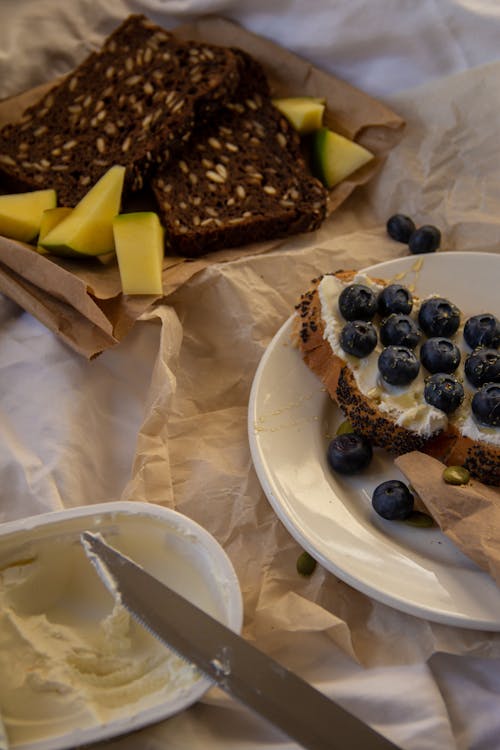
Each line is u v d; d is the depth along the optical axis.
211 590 0.38
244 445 0.45
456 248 0.52
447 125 0.53
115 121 0.52
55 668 0.36
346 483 0.43
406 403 0.43
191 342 0.49
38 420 0.44
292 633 0.39
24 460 0.43
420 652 0.39
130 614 0.37
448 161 0.53
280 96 0.56
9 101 0.54
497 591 0.39
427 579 0.39
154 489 0.42
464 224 0.52
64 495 0.43
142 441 0.43
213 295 0.49
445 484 0.40
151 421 0.44
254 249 0.51
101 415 0.45
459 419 0.42
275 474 0.42
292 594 0.40
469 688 0.39
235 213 0.50
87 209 0.49
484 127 0.53
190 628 0.35
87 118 0.53
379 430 0.43
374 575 0.39
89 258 0.48
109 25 0.56
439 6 0.52
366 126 0.54
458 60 0.54
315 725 0.33
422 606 0.38
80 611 0.39
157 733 0.36
